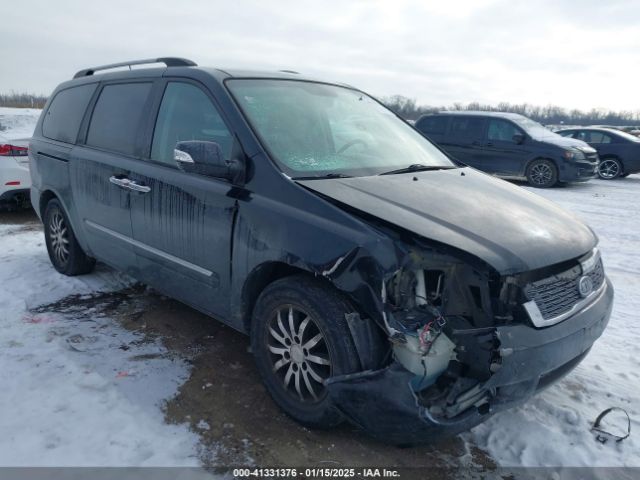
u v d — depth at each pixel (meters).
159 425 2.68
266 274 2.82
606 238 7.18
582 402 3.07
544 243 2.51
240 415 2.80
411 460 2.53
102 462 2.41
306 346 2.59
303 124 3.27
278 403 2.80
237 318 3.01
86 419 2.70
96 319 3.88
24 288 4.45
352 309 2.40
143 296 4.36
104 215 3.91
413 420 2.21
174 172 3.27
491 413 2.34
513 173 12.46
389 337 2.26
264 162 2.84
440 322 2.29
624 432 2.79
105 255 4.10
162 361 3.31
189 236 3.14
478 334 2.26
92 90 4.34
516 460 2.57
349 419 2.41
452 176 3.34
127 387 3.00
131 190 3.54
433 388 2.37
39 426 2.63
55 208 4.68
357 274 2.32
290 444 2.59
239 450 2.54
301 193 2.65
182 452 2.50
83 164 4.07
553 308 2.45
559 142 12.10
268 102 3.28
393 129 3.88
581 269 2.65
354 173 3.03
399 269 2.28
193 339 3.62
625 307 4.58
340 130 3.48
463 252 2.28
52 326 3.73
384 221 2.42
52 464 2.38
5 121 25.08
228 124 3.06
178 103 3.44
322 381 2.53
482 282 2.31
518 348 2.26
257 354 2.86
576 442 2.71
